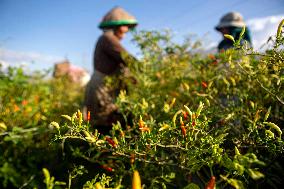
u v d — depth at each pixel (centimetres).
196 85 231
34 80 400
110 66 308
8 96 300
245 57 166
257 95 183
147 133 131
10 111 281
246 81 184
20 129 226
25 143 257
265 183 137
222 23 306
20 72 305
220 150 113
